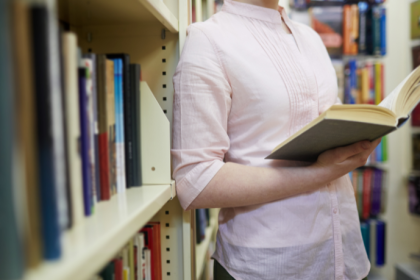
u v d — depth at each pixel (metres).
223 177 0.65
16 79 0.22
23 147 0.24
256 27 0.74
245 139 0.71
